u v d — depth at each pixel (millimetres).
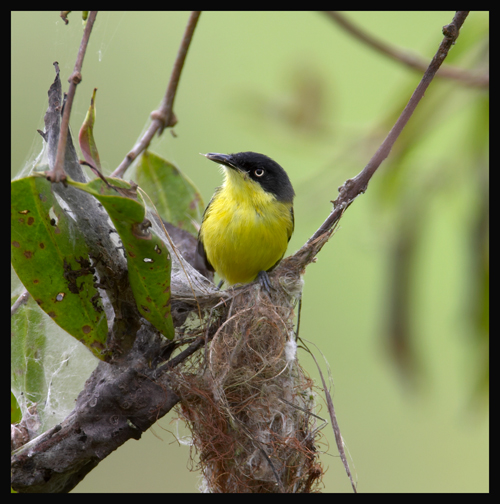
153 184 9523
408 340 8781
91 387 6914
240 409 7578
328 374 7789
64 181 4977
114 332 6801
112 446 6699
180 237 9562
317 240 8539
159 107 8984
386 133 8992
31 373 7551
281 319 8047
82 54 5406
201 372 7508
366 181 7992
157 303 6156
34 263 6133
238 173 10289
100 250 6379
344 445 7133
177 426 7918
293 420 7719
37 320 7695
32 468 6602
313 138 9453
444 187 8805
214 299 8125
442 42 7102
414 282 8836
